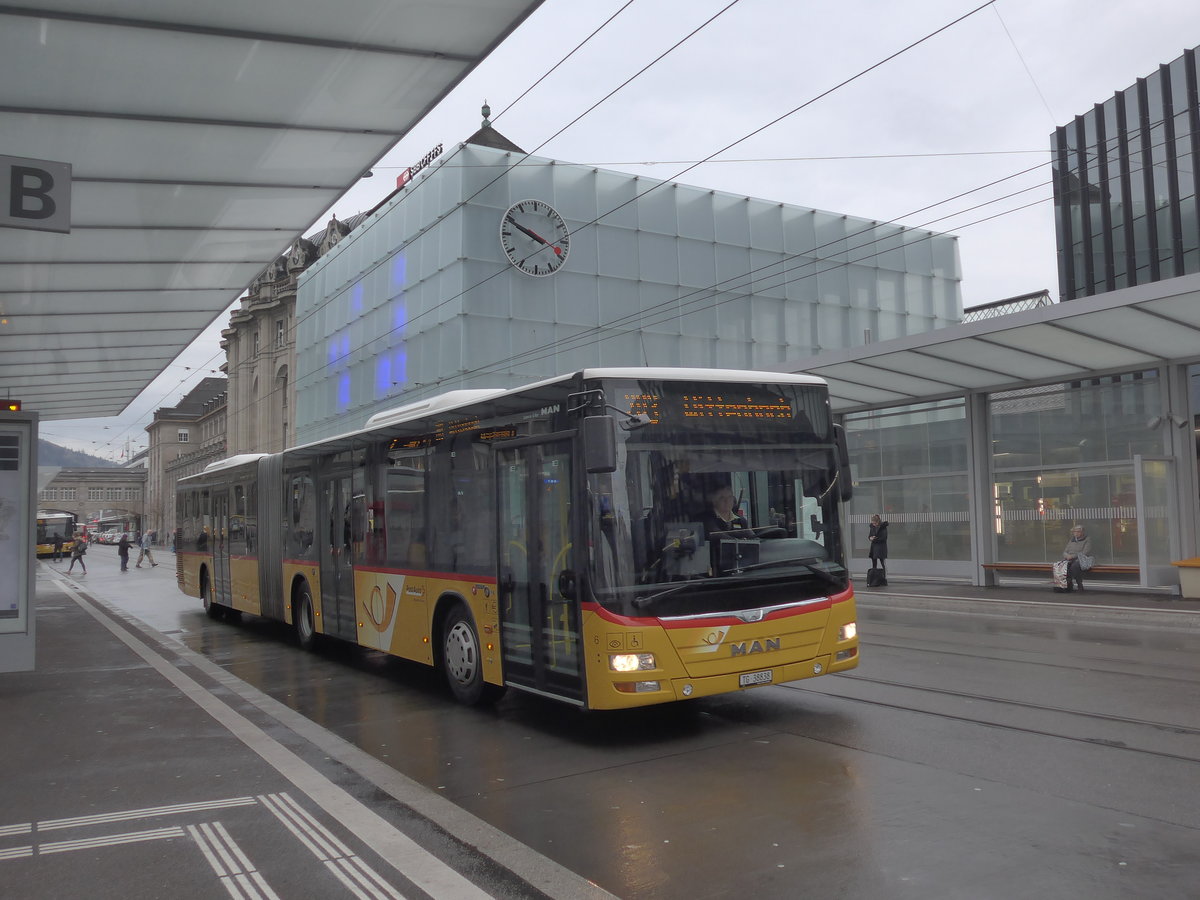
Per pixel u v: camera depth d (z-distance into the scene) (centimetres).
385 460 1097
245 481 1658
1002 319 1523
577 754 719
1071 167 4594
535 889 458
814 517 794
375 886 466
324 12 810
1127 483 1794
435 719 869
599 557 710
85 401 2891
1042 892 429
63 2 770
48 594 2811
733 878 462
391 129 1063
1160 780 592
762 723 791
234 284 1642
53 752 758
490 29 855
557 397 772
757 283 4172
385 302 4122
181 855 515
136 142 1056
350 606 1184
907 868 463
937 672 1008
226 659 1314
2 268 1445
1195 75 4019
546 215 3703
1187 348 1639
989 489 2012
